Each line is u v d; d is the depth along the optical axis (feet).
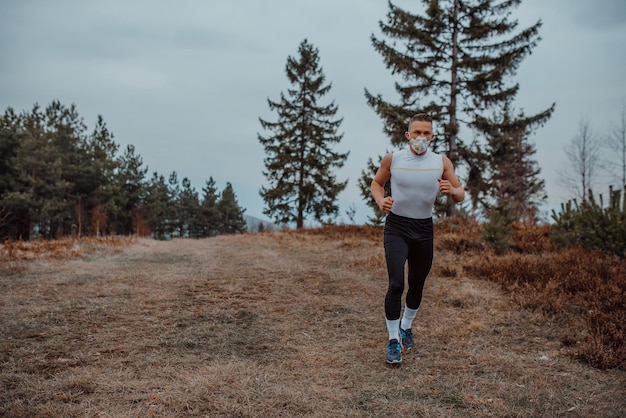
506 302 16.51
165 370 10.37
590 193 25.52
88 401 8.68
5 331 12.66
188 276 21.53
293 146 87.35
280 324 14.33
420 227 11.25
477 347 12.37
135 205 135.23
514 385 9.96
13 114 107.45
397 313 11.12
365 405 8.97
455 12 54.65
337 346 12.42
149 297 17.15
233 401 8.91
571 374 10.57
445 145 55.36
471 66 53.47
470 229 35.14
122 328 13.37
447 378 10.33
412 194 11.00
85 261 25.46
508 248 26.66
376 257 26.18
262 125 88.99
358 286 19.67
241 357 11.46
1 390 9.03
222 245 37.96
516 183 87.15
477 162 54.49
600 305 14.94
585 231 24.61
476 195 53.83
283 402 8.95
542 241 27.86
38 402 8.56
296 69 89.71
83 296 16.90
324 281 20.66
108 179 115.75
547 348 12.35
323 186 86.33
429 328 14.01
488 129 53.26
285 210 86.38
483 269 21.06
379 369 10.84
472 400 9.21
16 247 27.94
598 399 9.29
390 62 53.78
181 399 8.86
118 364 10.62
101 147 116.67
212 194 195.72
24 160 98.02
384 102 54.24
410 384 10.00
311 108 89.61
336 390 9.62
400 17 53.78
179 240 45.27
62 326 13.34
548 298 15.85
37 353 11.16
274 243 37.86
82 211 102.27
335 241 37.32
